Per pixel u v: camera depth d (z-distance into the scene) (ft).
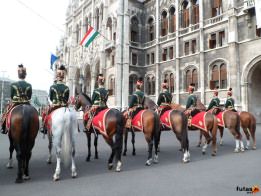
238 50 90.12
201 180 24.93
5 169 29.63
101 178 25.75
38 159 35.60
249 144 48.75
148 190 21.89
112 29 141.38
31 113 24.62
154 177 26.13
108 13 146.51
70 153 25.41
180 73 113.80
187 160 33.65
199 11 106.01
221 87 95.76
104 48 146.00
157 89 125.29
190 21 110.83
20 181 24.02
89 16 169.89
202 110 41.60
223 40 97.19
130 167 30.96
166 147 47.26
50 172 28.25
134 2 138.21
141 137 63.46
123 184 23.66
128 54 131.75
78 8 186.91
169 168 30.22
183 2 115.44
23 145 23.98
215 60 97.81
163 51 125.49
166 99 37.52
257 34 85.51
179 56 114.52
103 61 146.00
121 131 28.55
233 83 89.10
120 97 129.08
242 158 36.06
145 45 138.00
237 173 27.53
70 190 21.85
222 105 87.40
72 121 25.67
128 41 132.26
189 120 39.37
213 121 37.99
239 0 91.30
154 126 32.01
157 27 128.57
